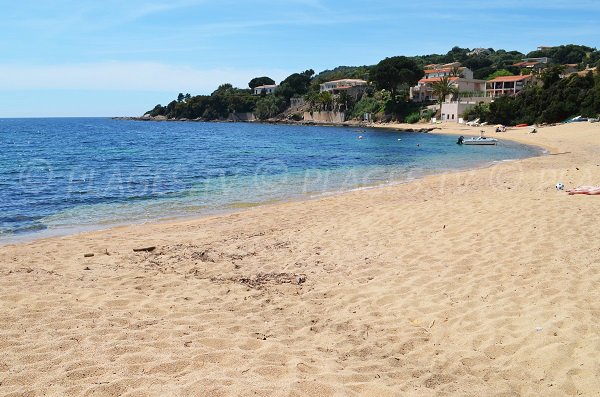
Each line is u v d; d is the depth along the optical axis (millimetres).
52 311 6027
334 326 5793
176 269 8156
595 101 62094
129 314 6016
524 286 6699
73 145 51125
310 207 14695
